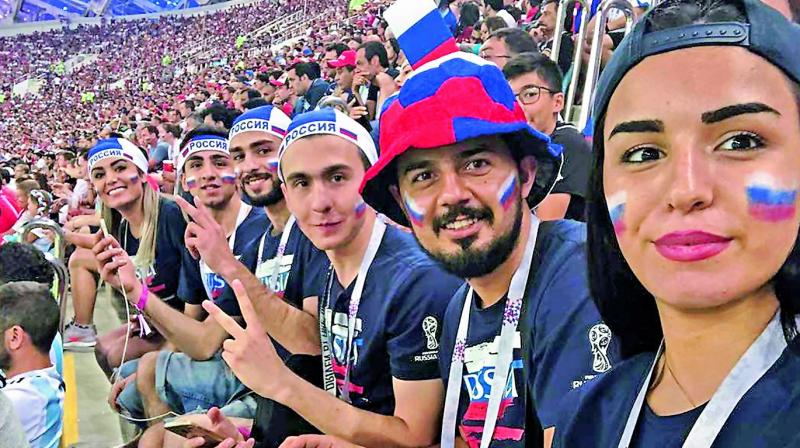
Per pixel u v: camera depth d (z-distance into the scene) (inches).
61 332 146.7
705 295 33.0
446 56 70.2
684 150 33.1
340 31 783.7
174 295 171.0
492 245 68.8
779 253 32.5
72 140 982.4
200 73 1373.0
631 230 35.4
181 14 1884.8
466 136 65.0
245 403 120.5
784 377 33.4
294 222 122.4
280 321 109.8
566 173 122.4
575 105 183.6
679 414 36.9
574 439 43.7
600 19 151.1
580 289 63.9
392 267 93.4
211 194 141.3
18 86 1680.6
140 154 172.4
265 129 124.5
